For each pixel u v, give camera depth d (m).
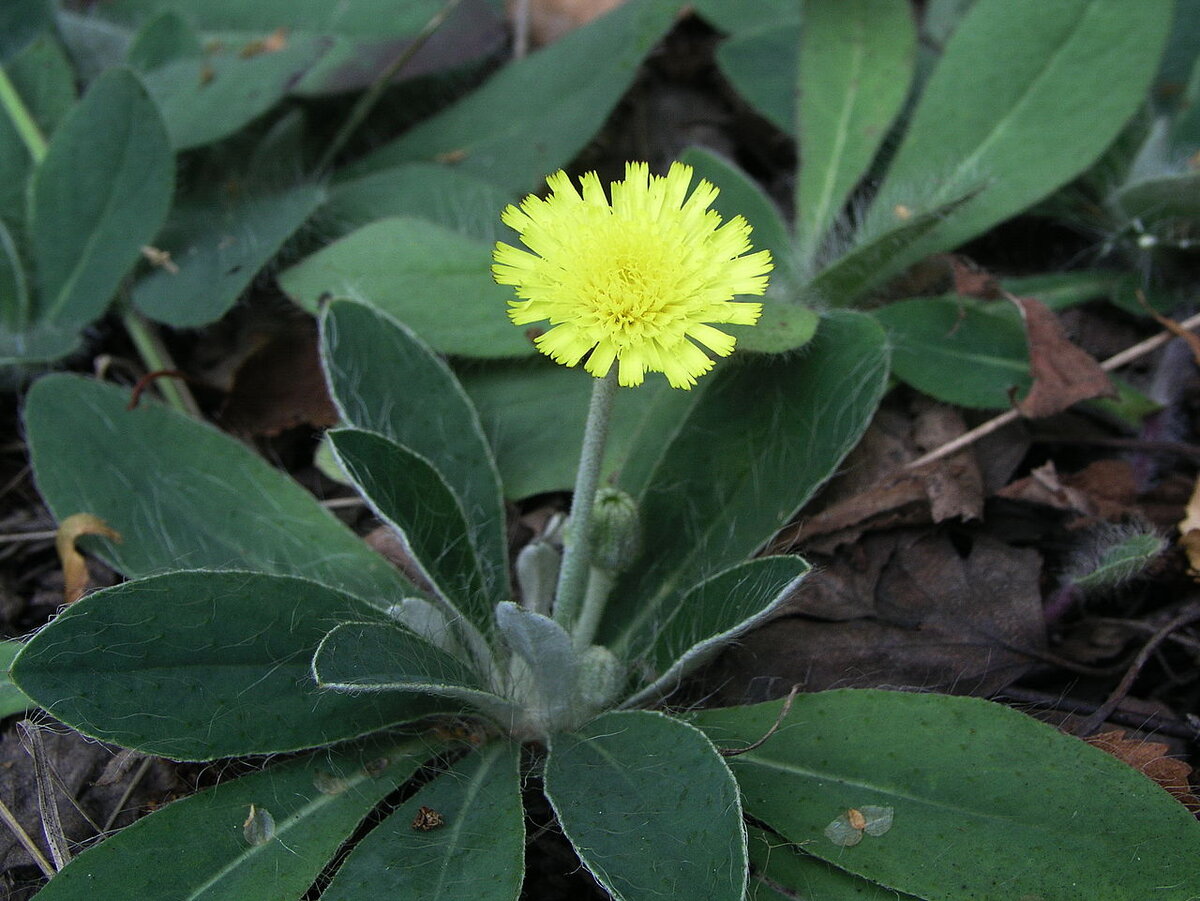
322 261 0.14
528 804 0.11
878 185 0.16
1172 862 0.09
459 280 0.13
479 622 0.12
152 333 0.15
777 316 0.12
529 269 0.10
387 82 0.16
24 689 0.09
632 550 0.11
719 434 0.12
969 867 0.10
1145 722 0.12
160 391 0.14
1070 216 0.16
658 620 0.12
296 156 0.16
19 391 0.14
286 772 0.10
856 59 0.15
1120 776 0.10
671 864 0.09
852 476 0.13
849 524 0.12
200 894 0.10
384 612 0.11
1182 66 0.17
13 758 0.11
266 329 0.15
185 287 0.14
